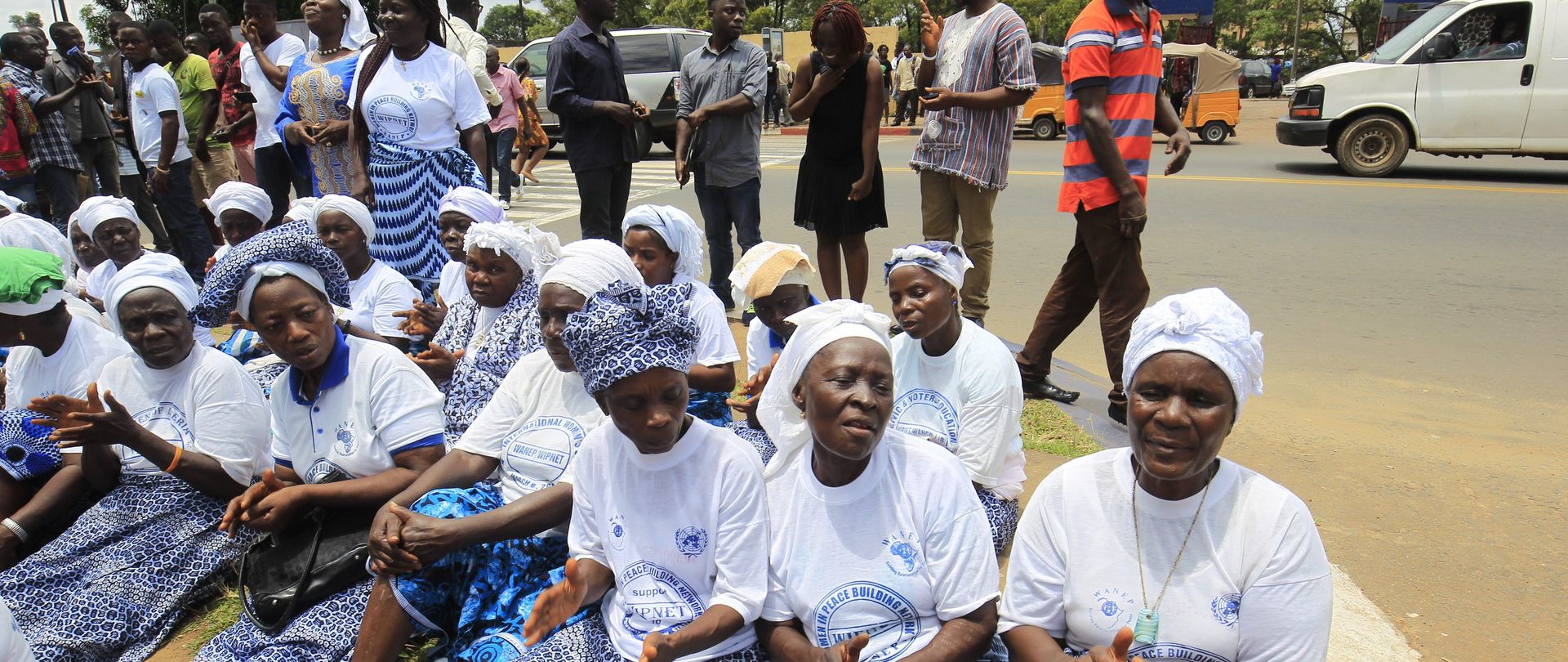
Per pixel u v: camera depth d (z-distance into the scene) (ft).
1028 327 21.40
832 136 18.37
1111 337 14.73
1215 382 6.06
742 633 7.84
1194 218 32.60
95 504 10.80
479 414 10.20
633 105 20.61
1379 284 23.99
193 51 33.40
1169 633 6.61
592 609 8.43
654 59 54.49
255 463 10.39
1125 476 6.82
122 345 11.82
